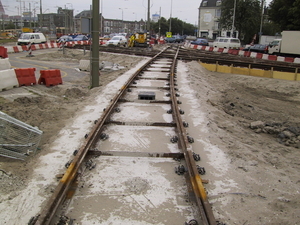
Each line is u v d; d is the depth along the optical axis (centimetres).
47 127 692
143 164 494
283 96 1552
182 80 1324
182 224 348
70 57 2603
